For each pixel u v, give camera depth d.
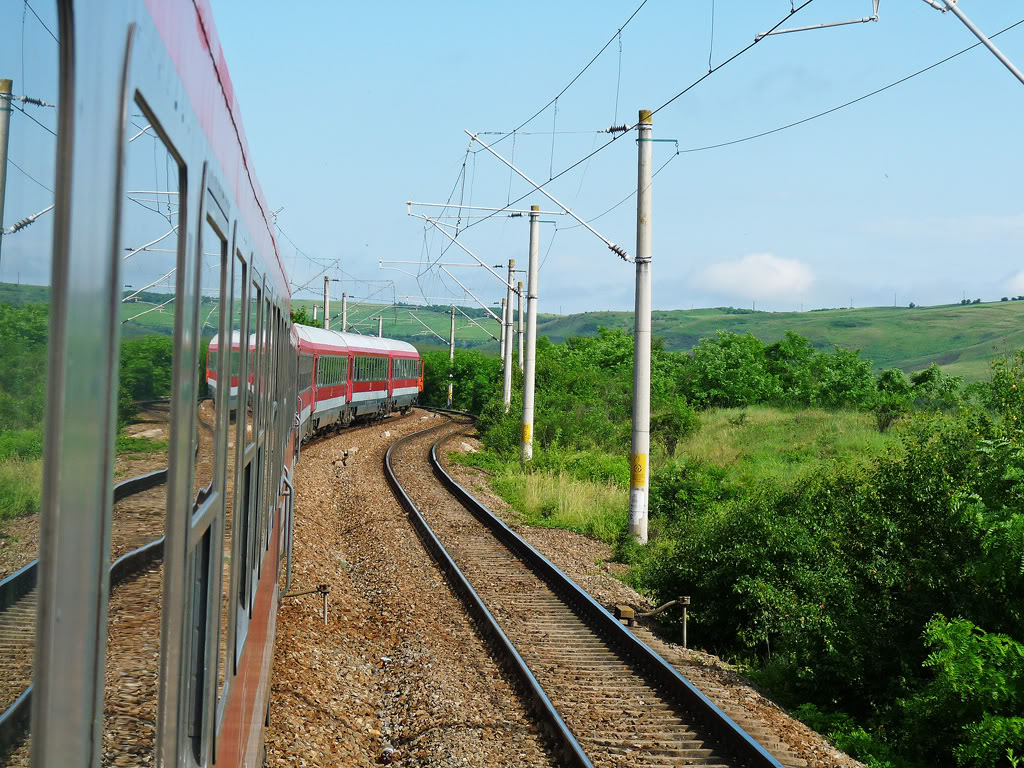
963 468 12.12
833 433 35.19
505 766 7.79
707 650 13.45
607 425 35.84
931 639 9.49
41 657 1.41
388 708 9.42
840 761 8.56
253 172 4.87
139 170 1.87
